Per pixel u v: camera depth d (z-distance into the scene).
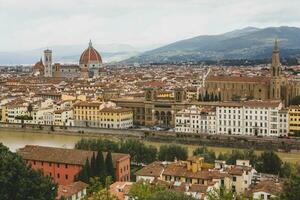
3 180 150.62
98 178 192.50
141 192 153.00
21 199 151.88
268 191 183.50
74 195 191.38
